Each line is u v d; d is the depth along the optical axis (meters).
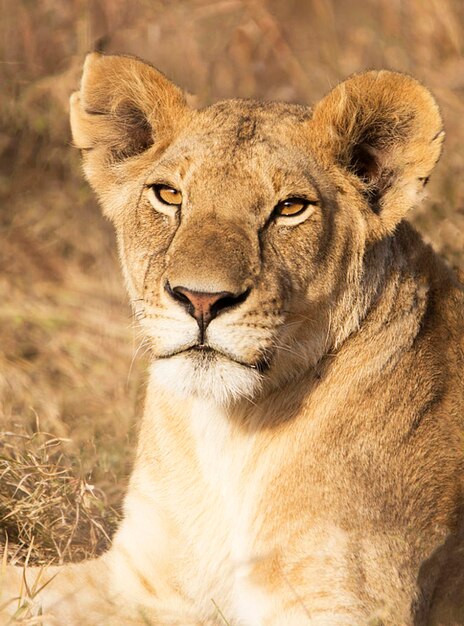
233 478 8.54
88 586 8.95
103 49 17.08
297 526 8.27
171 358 7.82
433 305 8.95
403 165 8.47
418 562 8.24
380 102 8.43
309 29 18.06
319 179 8.26
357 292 8.38
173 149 8.43
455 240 12.32
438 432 8.57
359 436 8.35
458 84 15.87
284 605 8.18
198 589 8.73
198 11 17.88
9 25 17.22
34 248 15.72
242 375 7.77
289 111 8.66
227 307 7.67
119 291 15.06
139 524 8.92
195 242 7.77
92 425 11.96
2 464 10.34
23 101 16.62
